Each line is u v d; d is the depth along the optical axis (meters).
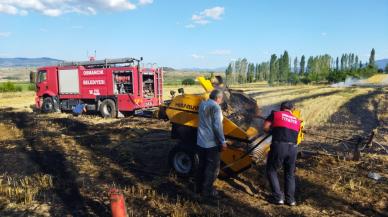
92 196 6.52
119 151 9.65
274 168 6.18
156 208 5.98
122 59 16.83
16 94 35.53
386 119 15.33
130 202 6.22
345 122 14.48
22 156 9.31
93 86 17.66
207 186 6.45
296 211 5.89
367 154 9.03
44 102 19.50
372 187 6.83
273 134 6.11
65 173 7.83
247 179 7.32
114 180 7.36
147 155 9.18
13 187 6.99
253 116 8.21
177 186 6.97
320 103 21.59
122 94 16.72
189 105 7.41
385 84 53.09
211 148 6.32
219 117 6.18
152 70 17.44
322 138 11.09
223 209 5.92
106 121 15.83
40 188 6.92
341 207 6.02
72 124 14.76
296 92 33.50
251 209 5.94
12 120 16.25
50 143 10.85
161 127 13.52
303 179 7.29
